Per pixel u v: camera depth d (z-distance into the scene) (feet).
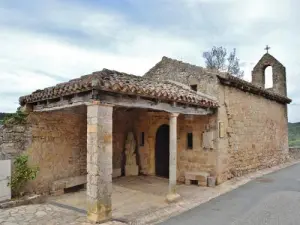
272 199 26.12
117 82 20.25
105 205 19.26
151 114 39.09
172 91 27.48
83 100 20.29
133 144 39.22
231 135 35.17
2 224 19.51
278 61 56.18
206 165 32.83
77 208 23.73
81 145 32.68
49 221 20.20
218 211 22.79
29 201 25.03
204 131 33.12
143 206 24.43
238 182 33.63
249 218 20.93
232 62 90.27
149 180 35.86
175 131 26.32
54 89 22.98
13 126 26.45
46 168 28.76
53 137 29.63
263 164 44.45
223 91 33.71
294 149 63.62
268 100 47.96
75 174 31.73
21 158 25.94
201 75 34.14
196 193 28.76
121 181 35.17
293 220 20.34
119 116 38.83
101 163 19.13
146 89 22.15
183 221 20.52
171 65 37.93
